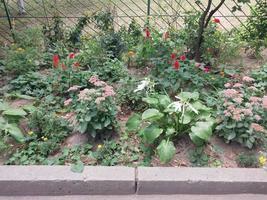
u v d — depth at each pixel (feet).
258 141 11.33
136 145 11.25
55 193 9.86
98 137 11.42
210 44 16.60
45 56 16.39
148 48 15.80
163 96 11.91
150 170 10.03
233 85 13.15
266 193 10.00
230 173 10.03
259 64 16.56
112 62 15.16
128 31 18.08
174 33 17.44
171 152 10.30
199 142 10.61
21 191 9.81
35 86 14.21
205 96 13.24
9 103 13.24
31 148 10.87
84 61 15.46
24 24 23.34
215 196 9.90
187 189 9.89
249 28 18.66
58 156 10.73
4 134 11.12
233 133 10.88
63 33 18.02
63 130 11.66
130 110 12.94
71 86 13.67
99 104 10.99
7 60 15.44
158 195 9.91
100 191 9.87
